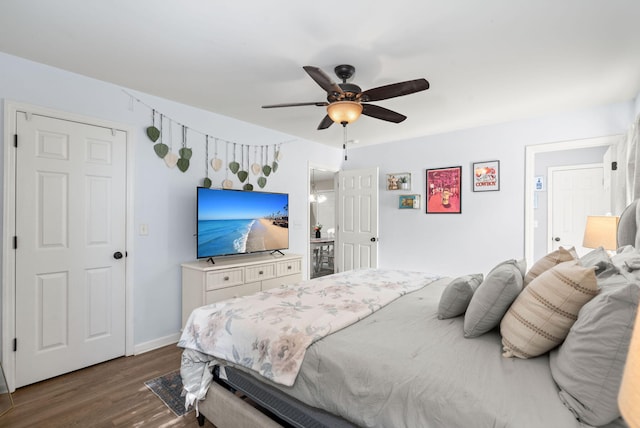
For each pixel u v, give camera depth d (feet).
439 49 6.89
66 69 7.99
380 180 16.08
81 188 8.34
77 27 6.17
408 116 11.59
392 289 7.66
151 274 9.70
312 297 6.96
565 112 11.14
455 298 5.48
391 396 3.75
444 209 13.97
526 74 8.13
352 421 4.00
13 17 5.83
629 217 7.02
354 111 7.20
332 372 4.31
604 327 2.99
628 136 8.36
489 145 12.82
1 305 7.14
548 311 3.94
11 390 7.18
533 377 3.61
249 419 5.10
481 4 5.42
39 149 7.66
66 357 8.05
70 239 8.15
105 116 8.74
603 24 5.97
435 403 3.43
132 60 7.50
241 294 10.46
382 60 7.38
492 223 12.77
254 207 11.93
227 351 5.54
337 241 17.12
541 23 5.95
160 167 9.92
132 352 9.23
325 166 16.35
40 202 7.69
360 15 5.74
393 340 4.72
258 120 12.17
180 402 6.81
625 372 1.40
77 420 6.18
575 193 15.26
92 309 8.52
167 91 9.39
